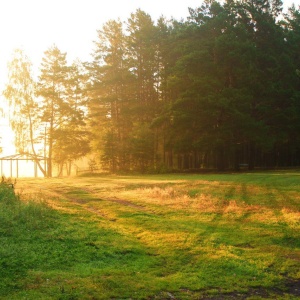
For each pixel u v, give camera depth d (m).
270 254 10.83
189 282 8.55
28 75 55.03
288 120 47.78
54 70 54.22
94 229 12.87
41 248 10.33
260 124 44.06
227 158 53.78
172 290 8.08
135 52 56.59
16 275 8.32
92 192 24.36
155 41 54.62
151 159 49.91
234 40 45.53
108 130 53.72
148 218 15.34
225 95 44.09
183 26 53.03
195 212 16.66
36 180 36.75
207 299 7.73
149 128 49.78
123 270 9.19
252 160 49.16
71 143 53.81
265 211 16.56
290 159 58.69
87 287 7.85
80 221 13.96
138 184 28.11
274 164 57.88
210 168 51.81
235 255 10.59
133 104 55.88
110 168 53.25
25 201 16.11
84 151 54.53
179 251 10.89
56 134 52.16
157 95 57.44
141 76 55.88
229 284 8.55
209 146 43.94
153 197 20.89
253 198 20.16
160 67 55.53
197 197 20.81
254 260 10.28
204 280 8.74
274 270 9.58
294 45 53.38
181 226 13.99
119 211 16.73
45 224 12.73
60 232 11.97
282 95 47.59
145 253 10.73
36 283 7.95
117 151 51.56
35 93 53.31
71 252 10.28
